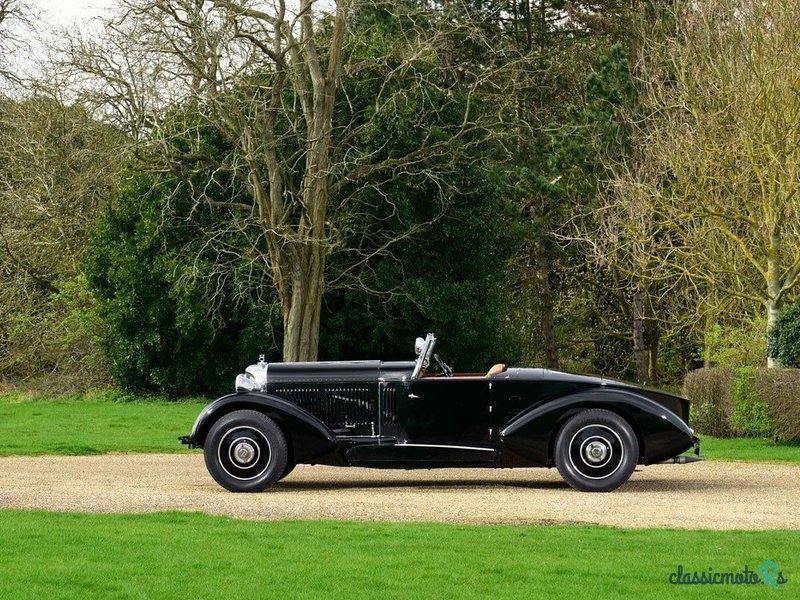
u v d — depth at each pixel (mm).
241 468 11844
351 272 32969
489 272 34375
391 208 31734
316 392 12086
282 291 28812
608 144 29812
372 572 7215
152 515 9695
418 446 11906
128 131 27562
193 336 32156
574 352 45125
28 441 18344
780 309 21703
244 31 26172
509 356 35031
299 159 30797
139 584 6859
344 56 32125
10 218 35875
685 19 24734
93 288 34031
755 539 8492
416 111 31516
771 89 21750
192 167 30891
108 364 34969
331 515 9875
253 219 30797
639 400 11695
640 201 23797
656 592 6719
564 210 35469
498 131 32375
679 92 25172
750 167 22812
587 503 10758
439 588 6777
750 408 18031
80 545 8125
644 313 39344
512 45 37500
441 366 12414
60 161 36156
